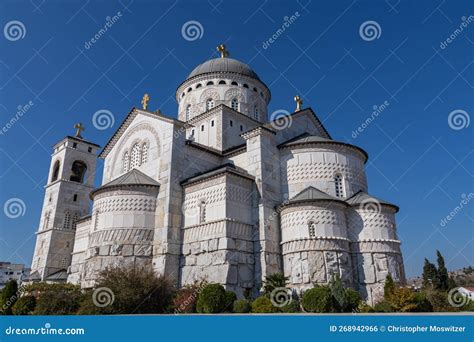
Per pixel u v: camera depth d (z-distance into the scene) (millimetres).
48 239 48938
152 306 22156
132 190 31625
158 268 28953
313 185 32312
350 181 33500
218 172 29594
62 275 46531
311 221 28844
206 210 29719
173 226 30250
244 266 27969
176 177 32156
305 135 37688
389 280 23281
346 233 29891
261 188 30688
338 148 34000
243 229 29047
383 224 30266
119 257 29484
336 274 23859
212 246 27906
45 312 23297
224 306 20922
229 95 45594
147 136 36688
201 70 47719
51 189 53281
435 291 24266
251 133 33312
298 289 27156
